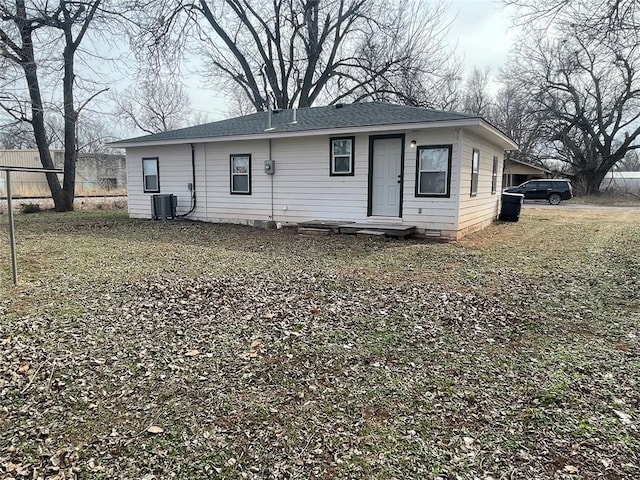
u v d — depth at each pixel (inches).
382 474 79.0
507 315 168.1
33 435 90.9
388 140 394.3
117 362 126.1
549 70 976.9
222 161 484.4
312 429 93.2
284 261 273.4
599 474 78.4
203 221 508.1
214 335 147.1
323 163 425.1
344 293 197.5
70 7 634.8
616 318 165.3
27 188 1048.8
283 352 133.5
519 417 97.4
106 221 514.0
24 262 267.6
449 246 336.8
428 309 174.9
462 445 87.4
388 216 403.2
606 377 116.3
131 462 82.4
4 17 569.9
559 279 228.1
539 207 874.1
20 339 142.0
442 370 121.1
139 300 186.2
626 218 607.2
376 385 112.7
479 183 441.4
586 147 1170.6
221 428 93.7
